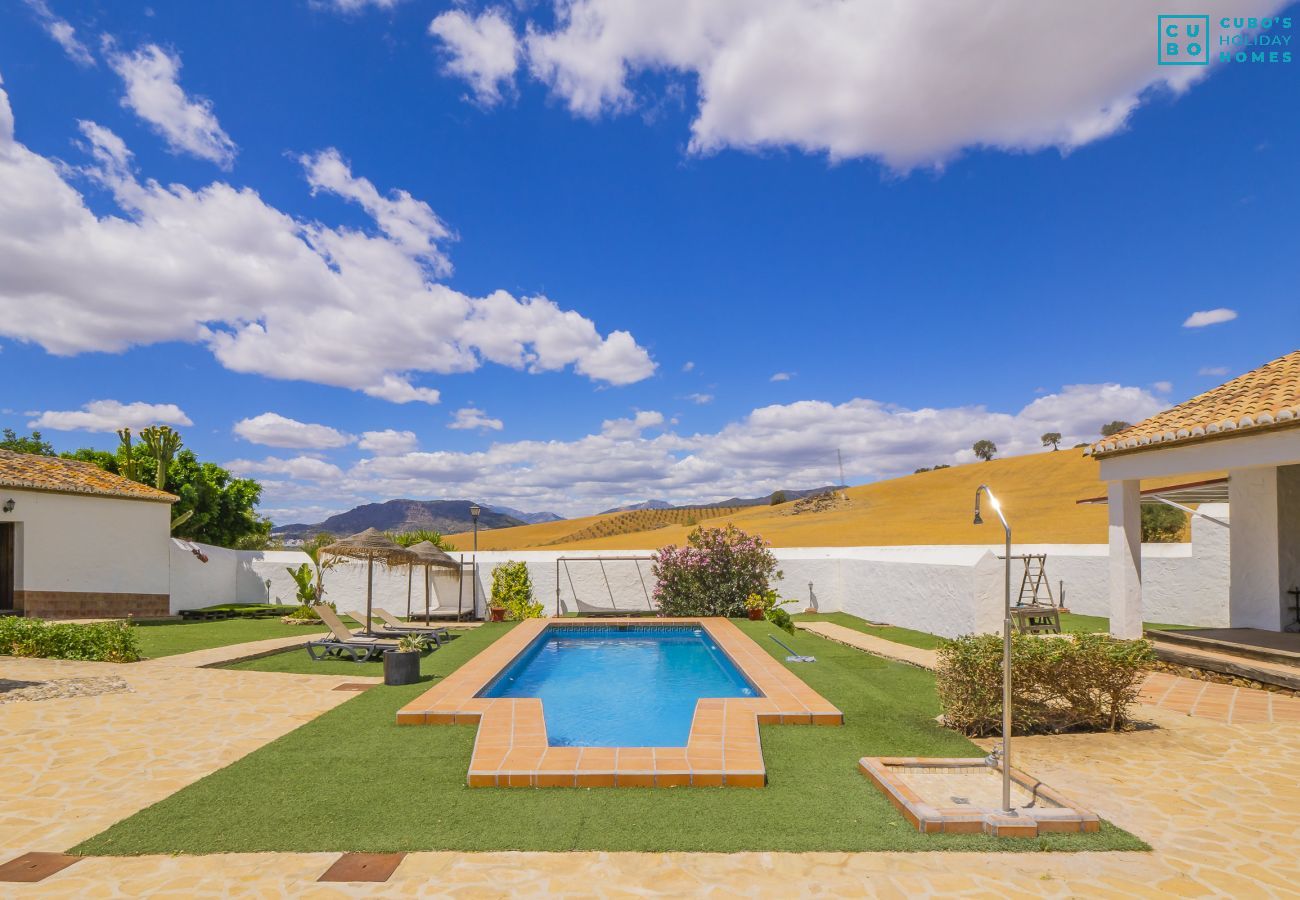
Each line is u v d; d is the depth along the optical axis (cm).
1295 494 1138
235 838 469
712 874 416
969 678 707
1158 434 1023
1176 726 716
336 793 553
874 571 1725
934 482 7200
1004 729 492
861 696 869
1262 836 460
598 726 874
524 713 760
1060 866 422
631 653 1441
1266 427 886
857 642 1311
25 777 593
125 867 429
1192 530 1480
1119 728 707
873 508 6588
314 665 1168
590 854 444
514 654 1220
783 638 1412
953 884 402
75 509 1784
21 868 427
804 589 1964
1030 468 6688
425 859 438
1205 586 1445
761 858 437
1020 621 1274
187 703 862
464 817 505
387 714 809
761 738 701
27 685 938
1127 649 696
